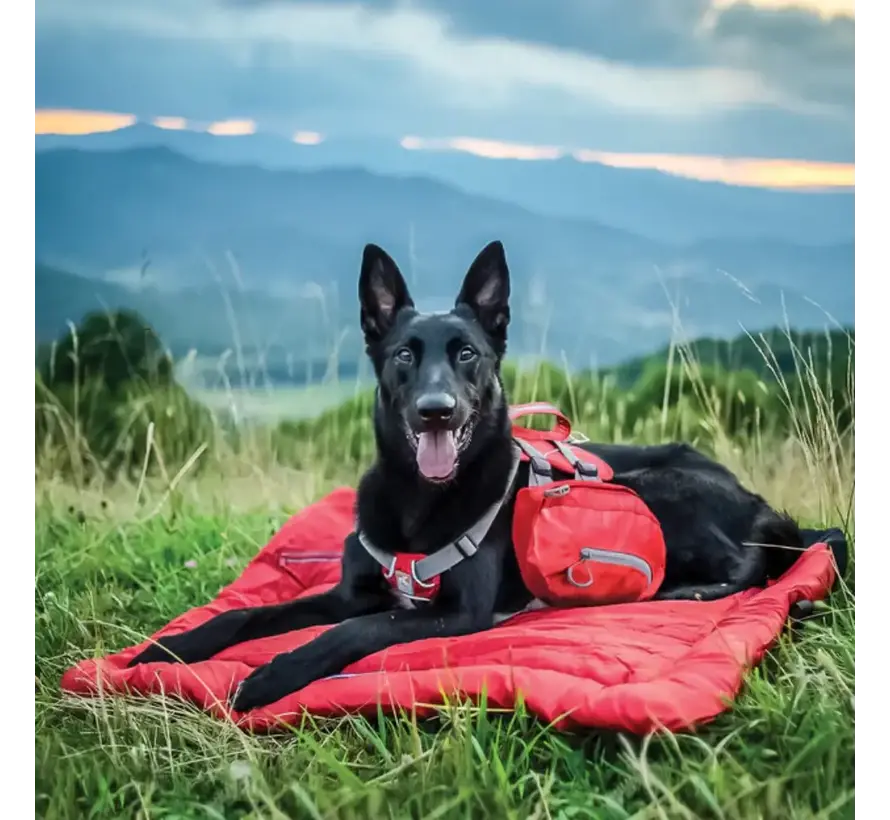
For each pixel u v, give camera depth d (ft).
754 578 6.11
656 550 5.74
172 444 8.63
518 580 5.97
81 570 6.86
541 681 4.75
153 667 5.26
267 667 5.17
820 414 6.86
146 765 4.75
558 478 6.24
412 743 4.65
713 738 4.68
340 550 6.54
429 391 5.59
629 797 4.47
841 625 5.67
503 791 4.39
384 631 5.39
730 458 7.67
